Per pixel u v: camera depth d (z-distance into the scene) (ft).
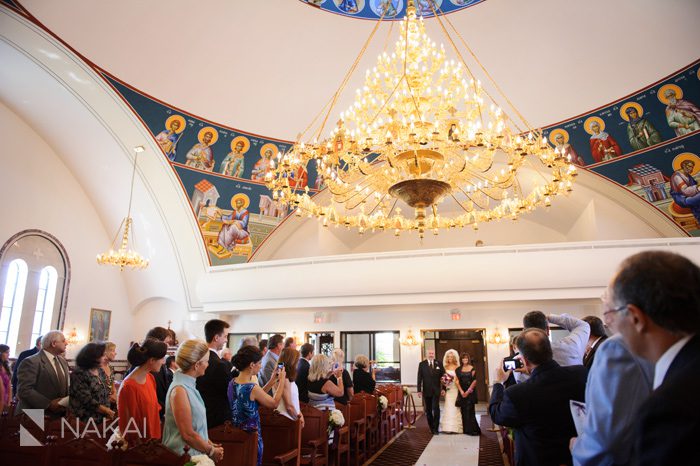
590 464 6.26
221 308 50.11
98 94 43.57
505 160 49.06
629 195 45.78
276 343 20.10
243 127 50.60
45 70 41.50
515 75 46.98
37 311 47.91
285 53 47.73
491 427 38.34
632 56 41.98
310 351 22.31
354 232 61.05
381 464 24.23
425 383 35.04
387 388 34.45
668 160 43.14
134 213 52.85
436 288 42.06
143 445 10.04
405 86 23.39
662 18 39.11
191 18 42.78
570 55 44.24
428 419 34.73
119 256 45.44
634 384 6.03
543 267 39.91
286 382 15.78
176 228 51.06
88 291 53.11
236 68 47.24
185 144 48.70
